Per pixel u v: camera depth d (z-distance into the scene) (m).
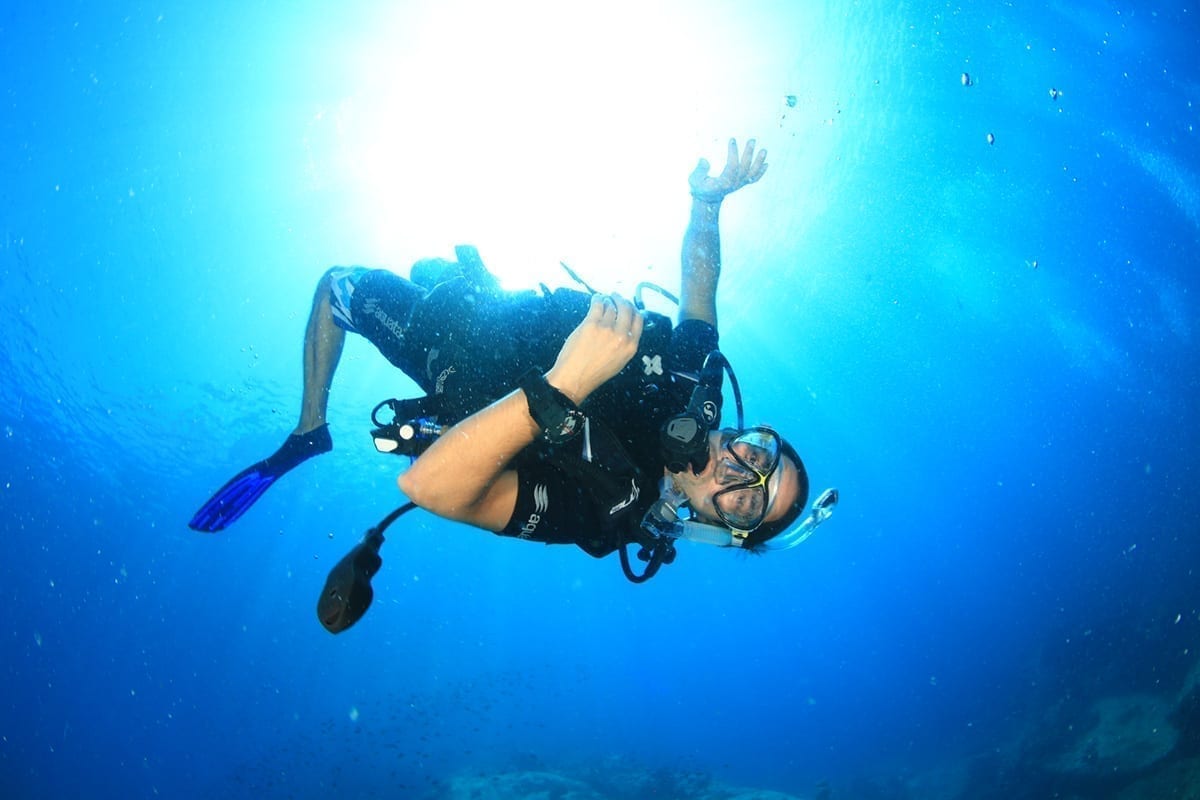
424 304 2.52
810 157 16.92
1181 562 25.98
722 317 23.30
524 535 2.09
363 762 35.88
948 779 24.17
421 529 39.59
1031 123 18.53
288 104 14.24
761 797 20.44
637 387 2.17
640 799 23.03
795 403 32.44
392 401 2.07
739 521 2.12
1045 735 21.00
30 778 39.53
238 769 35.94
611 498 1.93
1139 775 16.69
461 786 21.59
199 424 24.73
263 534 36.69
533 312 2.30
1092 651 24.70
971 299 25.09
